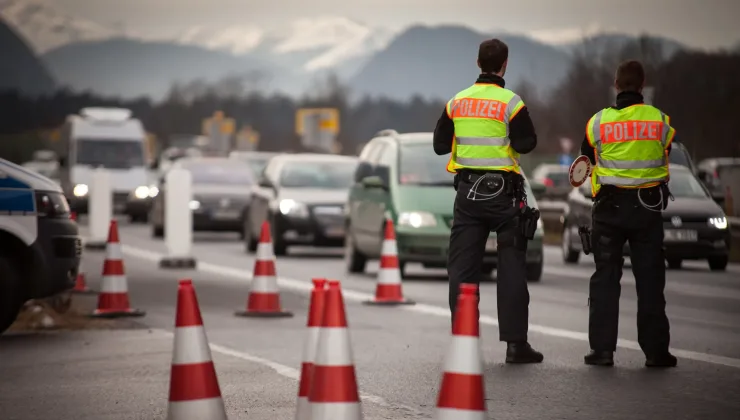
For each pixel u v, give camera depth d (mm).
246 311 28078
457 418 11383
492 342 23250
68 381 19109
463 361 11453
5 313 23594
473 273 20312
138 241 57906
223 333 24938
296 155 51062
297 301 31531
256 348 22719
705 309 29656
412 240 35844
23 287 23656
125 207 80312
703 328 25641
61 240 23906
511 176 20156
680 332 24906
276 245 48000
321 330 12352
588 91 126375
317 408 12211
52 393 18078
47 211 23844
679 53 112312
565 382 18609
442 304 30406
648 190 20094
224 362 20922
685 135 110875
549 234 64500
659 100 109562
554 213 66500
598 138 20297
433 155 37906
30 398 17688
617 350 22031
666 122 20203
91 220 50969
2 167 23734
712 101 110812
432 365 20516
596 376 19156
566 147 109875
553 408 16625
